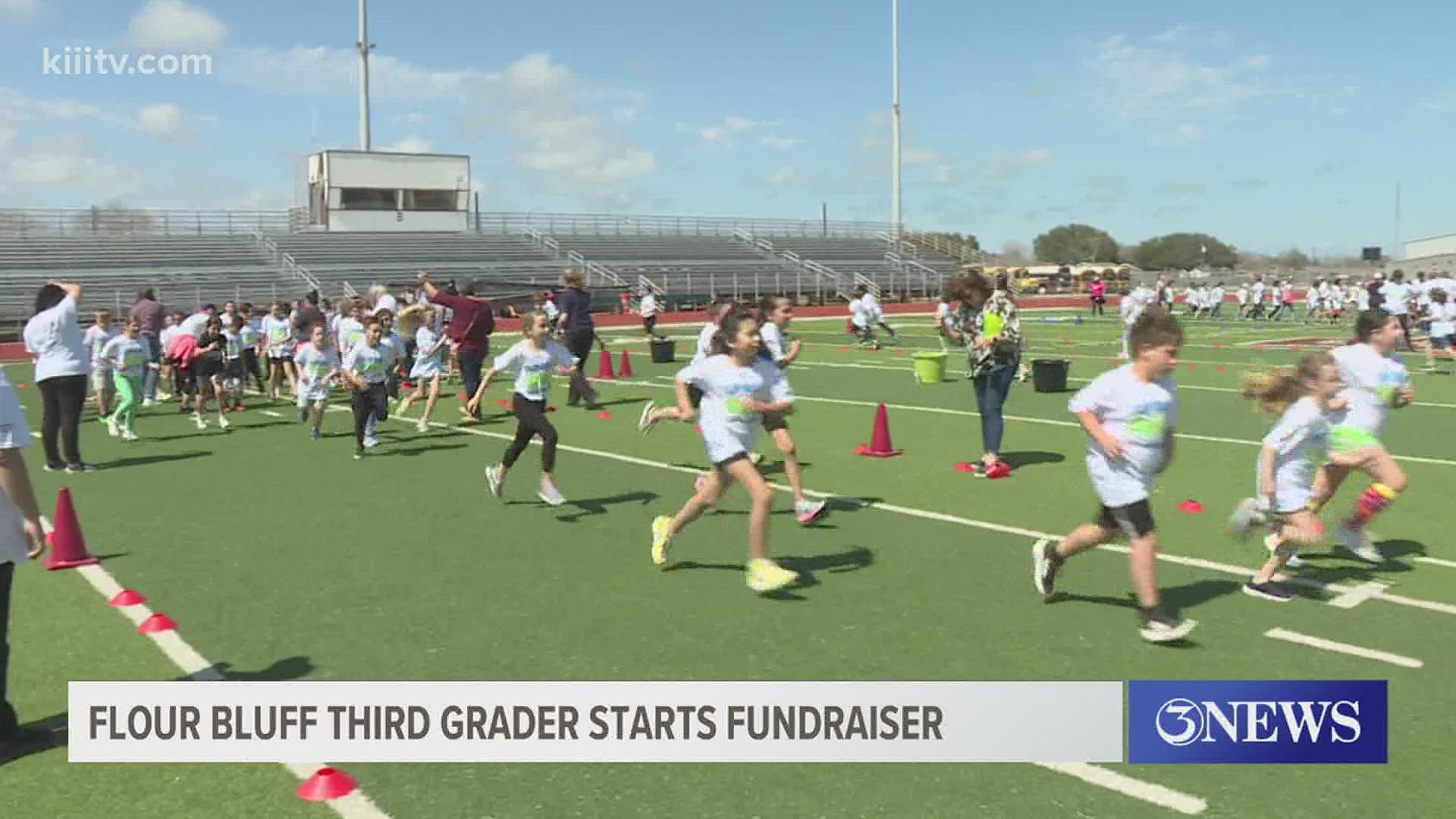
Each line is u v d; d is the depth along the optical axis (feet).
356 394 37.27
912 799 12.90
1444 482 31.22
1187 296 148.77
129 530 26.66
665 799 12.94
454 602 20.45
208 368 45.34
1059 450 37.19
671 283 162.40
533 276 155.12
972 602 20.12
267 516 28.09
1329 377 19.11
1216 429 41.81
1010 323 32.01
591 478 32.94
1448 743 14.14
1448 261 254.47
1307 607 19.62
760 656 17.44
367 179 163.84
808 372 68.39
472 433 43.34
